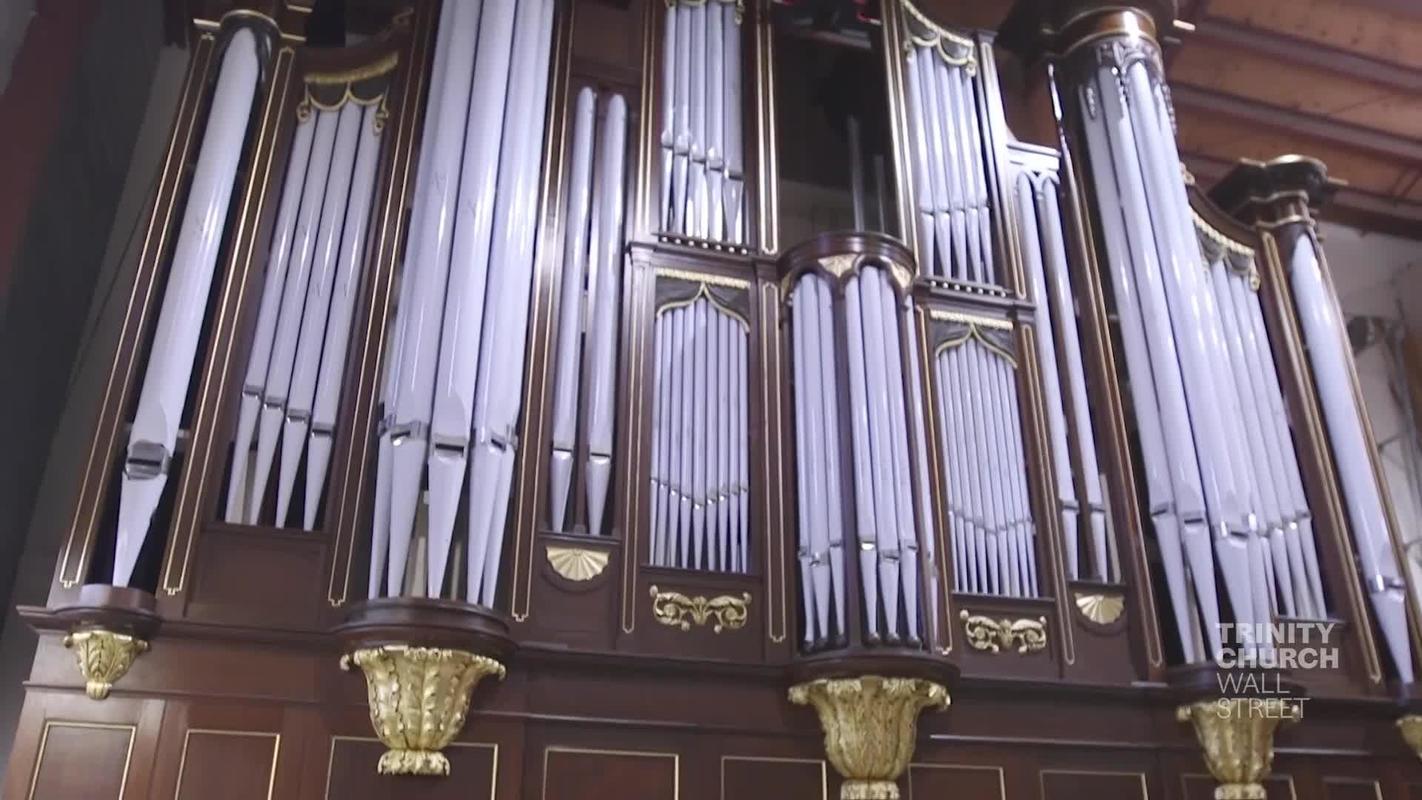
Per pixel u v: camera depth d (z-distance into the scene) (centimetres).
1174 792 698
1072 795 680
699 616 653
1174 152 878
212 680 579
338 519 624
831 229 976
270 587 603
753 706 643
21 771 542
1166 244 830
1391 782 754
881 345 705
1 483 698
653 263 741
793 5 954
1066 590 725
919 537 657
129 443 605
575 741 612
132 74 865
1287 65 1095
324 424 645
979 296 807
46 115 720
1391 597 793
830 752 628
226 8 743
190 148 699
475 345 638
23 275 706
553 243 715
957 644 689
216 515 617
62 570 579
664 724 625
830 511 664
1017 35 984
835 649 629
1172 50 980
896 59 890
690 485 684
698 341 727
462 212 668
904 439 682
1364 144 1163
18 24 736
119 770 553
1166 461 770
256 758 570
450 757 586
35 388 742
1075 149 899
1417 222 1225
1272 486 812
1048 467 758
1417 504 1107
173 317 632
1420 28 1073
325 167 720
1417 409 1148
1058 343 819
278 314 669
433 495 600
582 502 667
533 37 744
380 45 766
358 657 570
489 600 602
